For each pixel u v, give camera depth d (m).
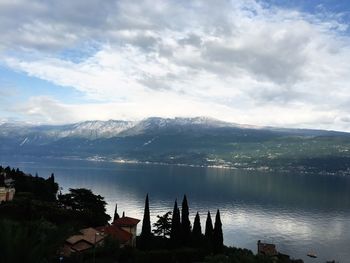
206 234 98.69
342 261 147.88
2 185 133.62
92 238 77.44
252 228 199.12
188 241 94.50
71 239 74.44
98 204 121.81
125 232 96.12
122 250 79.69
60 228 25.41
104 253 73.88
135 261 79.12
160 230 110.44
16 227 24.47
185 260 85.75
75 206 117.12
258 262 84.25
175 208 95.00
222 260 79.94
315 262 145.62
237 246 160.12
